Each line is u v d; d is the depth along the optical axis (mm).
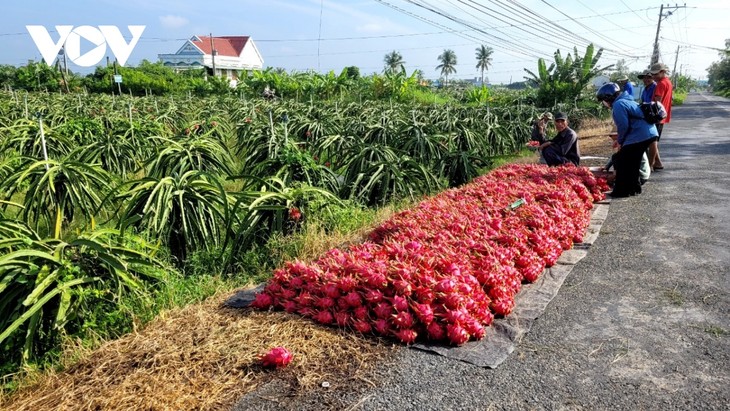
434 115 14234
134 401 2395
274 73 31328
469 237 4039
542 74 24922
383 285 3090
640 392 2475
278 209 4875
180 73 44344
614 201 6340
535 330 3115
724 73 80750
